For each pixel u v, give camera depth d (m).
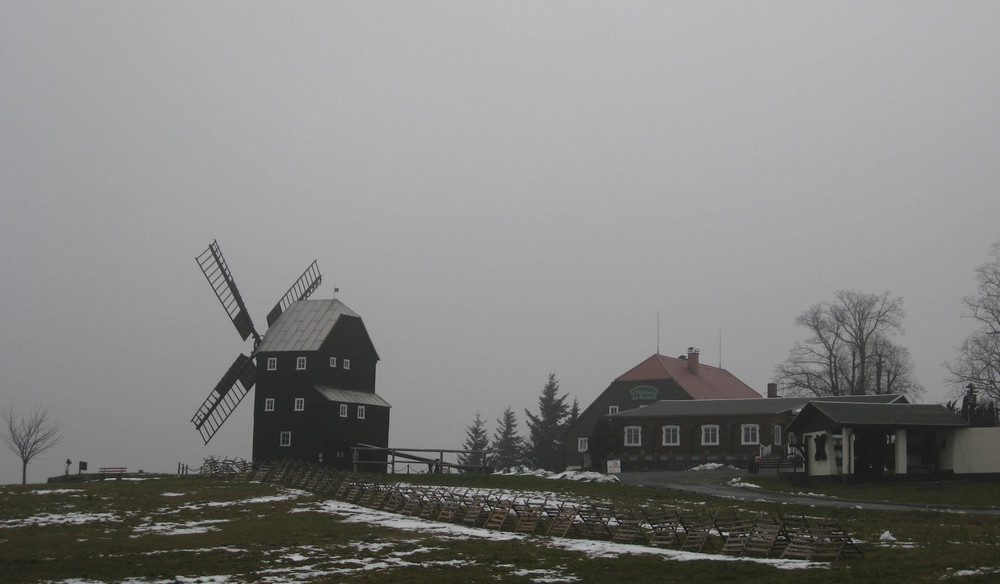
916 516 51.22
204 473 89.69
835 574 34.81
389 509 59.91
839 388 115.12
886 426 73.06
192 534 48.75
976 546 40.19
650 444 103.75
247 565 39.25
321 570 38.16
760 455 97.62
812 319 116.00
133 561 40.28
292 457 94.75
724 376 134.25
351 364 100.56
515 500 56.56
